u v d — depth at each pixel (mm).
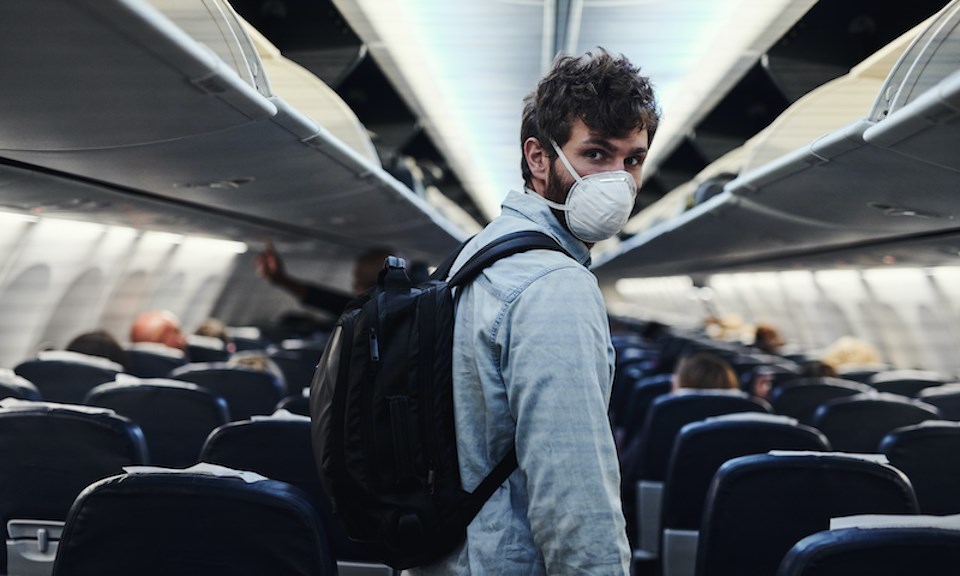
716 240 10445
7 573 3355
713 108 8734
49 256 8719
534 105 1915
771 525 3068
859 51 5734
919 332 12555
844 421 4930
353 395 1773
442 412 1773
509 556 1751
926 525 2045
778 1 5344
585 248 1918
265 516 2193
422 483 1771
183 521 2209
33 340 9133
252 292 16562
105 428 3258
